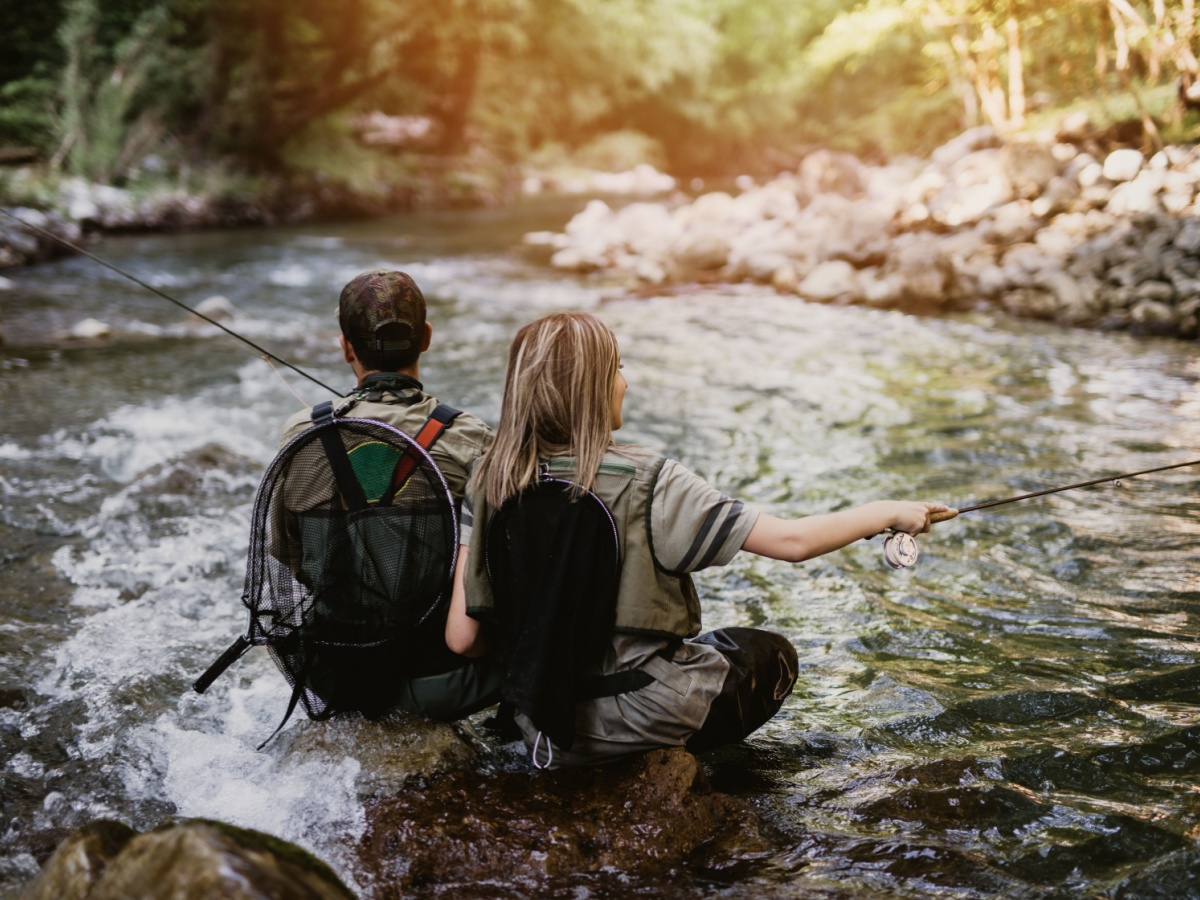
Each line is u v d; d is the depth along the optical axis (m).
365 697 2.52
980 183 12.81
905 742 2.75
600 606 2.21
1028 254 10.49
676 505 2.21
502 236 18.06
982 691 3.01
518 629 2.23
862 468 5.32
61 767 2.57
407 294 2.54
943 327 9.23
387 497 2.35
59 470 5.19
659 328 9.46
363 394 2.52
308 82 23.05
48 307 10.17
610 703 2.31
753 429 6.10
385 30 23.03
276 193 20.80
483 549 2.28
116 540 4.23
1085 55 16.88
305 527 2.38
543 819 2.26
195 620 3.52
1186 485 4.89
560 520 2.21
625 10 31.16
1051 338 8.59
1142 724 2.79
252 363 7.88
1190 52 13.06
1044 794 2.47
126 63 18.98
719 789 2.50
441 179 26.33
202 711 2.86
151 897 1.53
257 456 5.50
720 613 3.67
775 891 2.05
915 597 3.75
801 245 12.60
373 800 2.34
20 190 15.72
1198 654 3.21
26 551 4.11
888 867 2.14
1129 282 9.31
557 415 2.23
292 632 2.45
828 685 3.10
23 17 18.58
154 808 2.39
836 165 16.44
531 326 2.31
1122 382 6.99
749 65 40.00
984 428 6.00
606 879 2.09
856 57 26.06
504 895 2.04
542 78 34.66
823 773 2.58
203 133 20.66
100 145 18.09
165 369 7.62
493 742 2.66
